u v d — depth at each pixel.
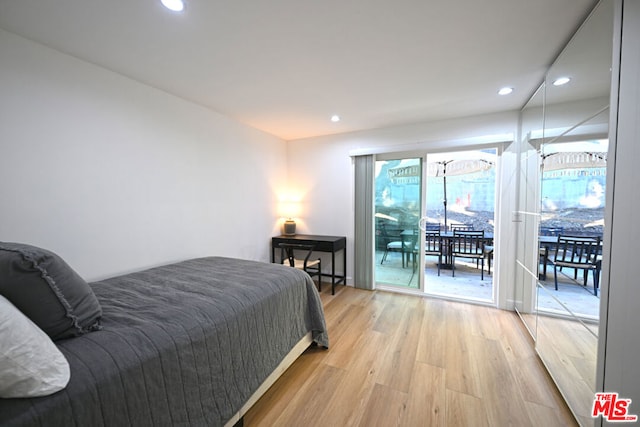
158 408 1.06
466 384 1.77
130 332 1.15
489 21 1.49
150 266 2.38
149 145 2.36
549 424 1.46
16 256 0.99
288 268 2.31
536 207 2.29
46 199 1.76
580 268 1.52
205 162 2.90
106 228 2.07
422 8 1.39
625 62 1.17
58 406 0.80
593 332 1.36
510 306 3.00
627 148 1.17
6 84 1.58
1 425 0.70
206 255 2.94
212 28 1.55
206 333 1.31
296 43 1.71
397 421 1.47
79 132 1.91
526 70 2.05
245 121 3.35
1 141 1.57
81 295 1.16
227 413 1.35
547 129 2.05
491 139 2.91
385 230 3.80
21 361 0.76
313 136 4.08
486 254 4.37
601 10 1.30
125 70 2.07
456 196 5.66
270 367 1.70
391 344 2.29
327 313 2.95
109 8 1.38
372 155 3.67
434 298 3.40
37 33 1.60
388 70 2.05
